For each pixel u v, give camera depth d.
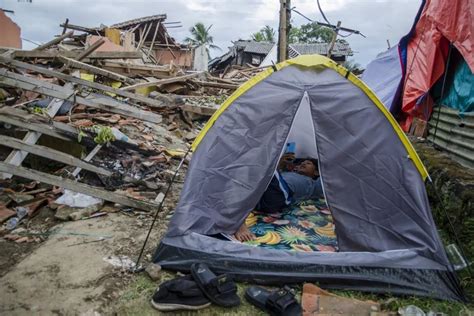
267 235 3.37
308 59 3.54
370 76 7.72
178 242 2.87
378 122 3.25
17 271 2.77
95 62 7.93
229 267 2.74
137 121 6.43
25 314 2.34
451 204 3.57
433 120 5.09
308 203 4.15
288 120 3.30
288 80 3.47
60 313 2.37
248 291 2.56
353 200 3.03
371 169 3.10
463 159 4.12
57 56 6.64
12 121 4.07
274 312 2.39
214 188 3.19
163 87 8.98
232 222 3.11
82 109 5.97
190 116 7.71
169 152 5.55
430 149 4.76
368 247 2.85
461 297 2.58
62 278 2.71
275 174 3.94
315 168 4.56
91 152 4.58
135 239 3.30
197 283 2.51
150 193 4.34
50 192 4.07
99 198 3.86
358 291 2.64
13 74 4.72
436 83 5.03
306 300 2.52
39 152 3.87
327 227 3.58
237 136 3.35
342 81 3.42
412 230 2.89
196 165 3.30
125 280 2.71
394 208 2.99
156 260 2.87
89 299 2.50
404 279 2.64
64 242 3.21
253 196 3.16
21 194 3.93
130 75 8.81
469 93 4.17
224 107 3.47
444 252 2.76
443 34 4.27
